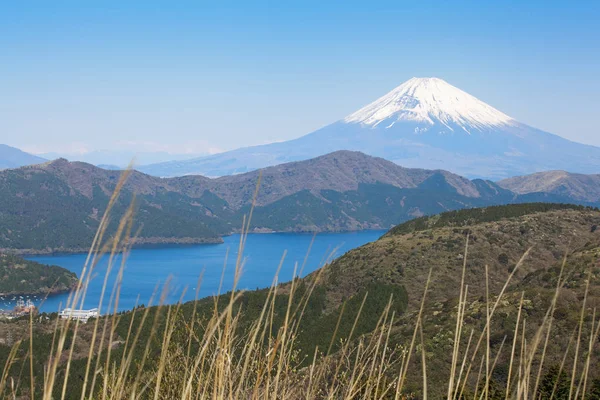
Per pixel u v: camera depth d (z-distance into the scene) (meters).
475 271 77.19
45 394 1.71
